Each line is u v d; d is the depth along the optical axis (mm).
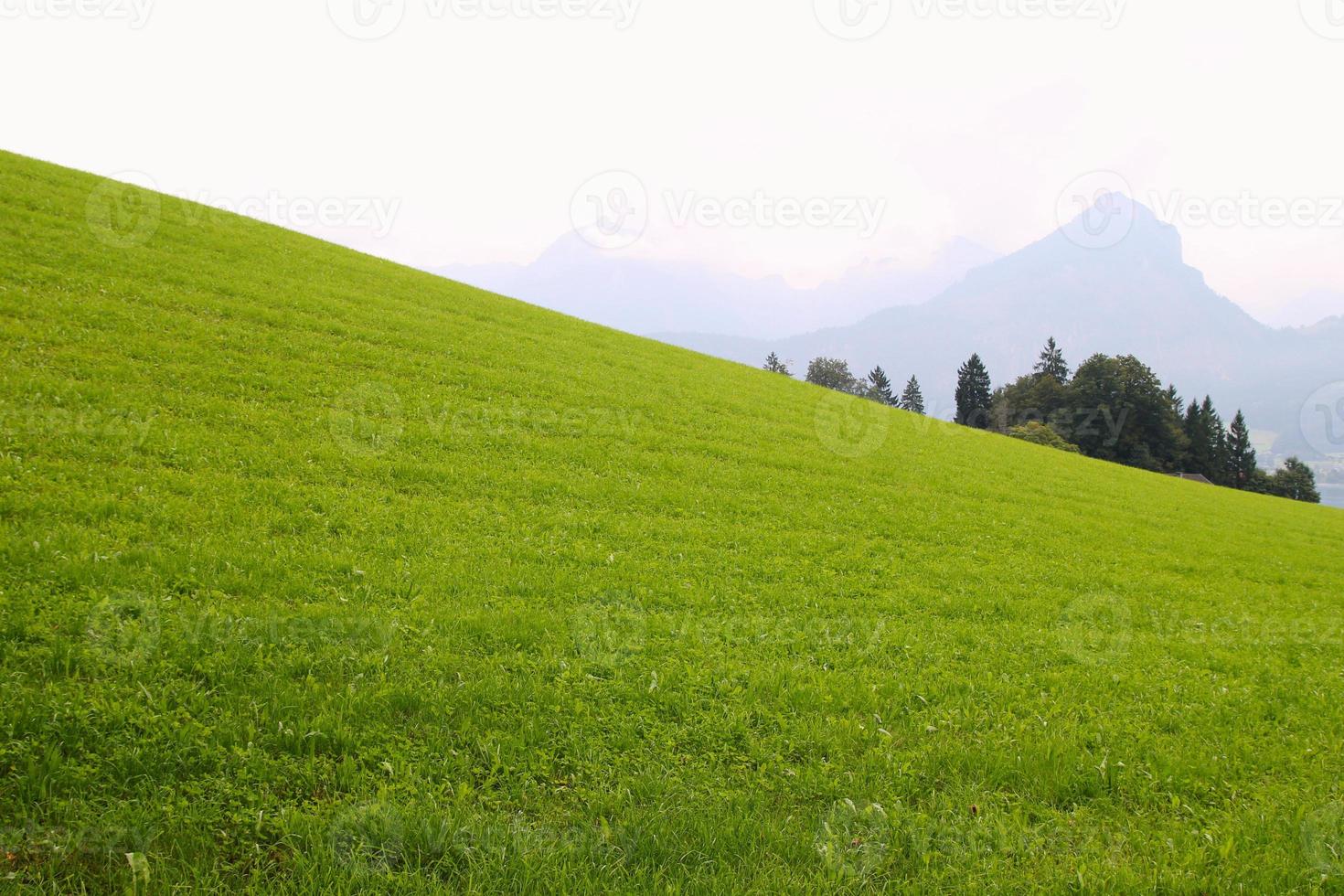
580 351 34344
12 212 25312
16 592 8172
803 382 47281
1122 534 25875
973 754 8234
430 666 8477
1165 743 9438
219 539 11023
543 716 7840
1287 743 10078
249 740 6500
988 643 12578
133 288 22922
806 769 7586
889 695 9750
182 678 7320
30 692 6492
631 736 7770
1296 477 134500
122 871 5055
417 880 5414
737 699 8938
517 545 13633
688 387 33938
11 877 4801
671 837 6262
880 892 5980
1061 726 9477
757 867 6094
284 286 28578
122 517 11086
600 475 19875
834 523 19812
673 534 16312
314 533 12188
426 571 11461
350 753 6801
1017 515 25438
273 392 19250
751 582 14008
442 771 6730
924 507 23578
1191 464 127875
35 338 17734
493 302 40156
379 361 24266
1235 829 7535
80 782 5738
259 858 5465
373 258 41844
